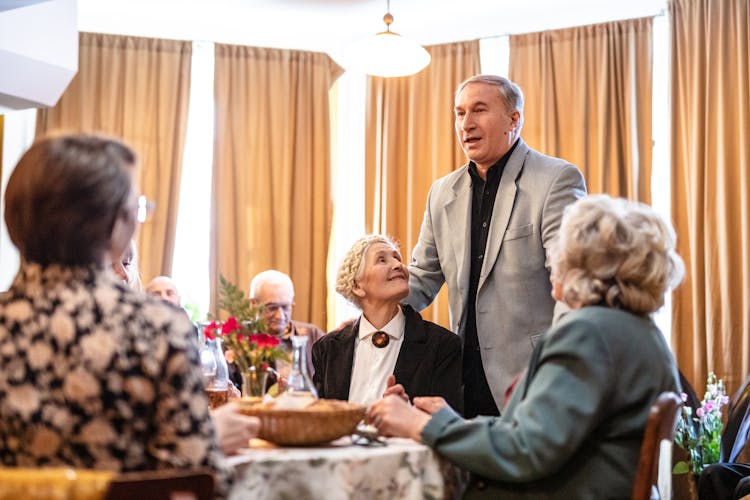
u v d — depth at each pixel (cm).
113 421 142
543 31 630
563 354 192
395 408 208
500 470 190
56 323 143
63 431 141
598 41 613
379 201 665
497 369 305
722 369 543
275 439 197
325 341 293
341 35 685
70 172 145
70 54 478
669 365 199
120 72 657
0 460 145
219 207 659
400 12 644
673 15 582
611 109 606
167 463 143
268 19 660
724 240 546
